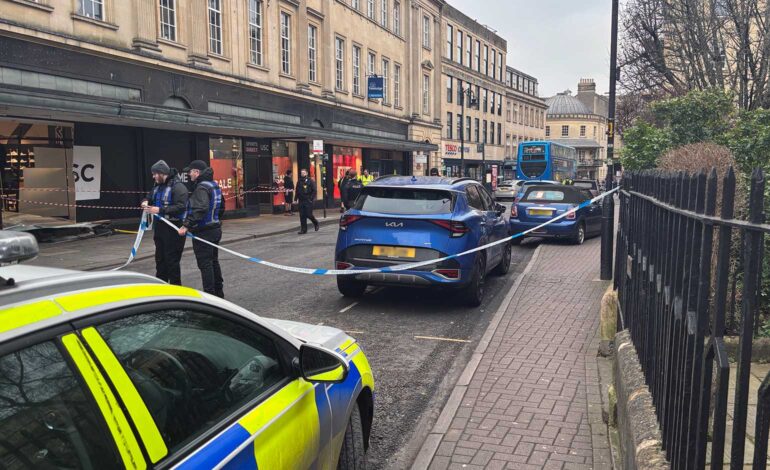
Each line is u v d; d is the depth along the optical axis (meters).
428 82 43.22
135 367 1.84
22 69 14.27
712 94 10.29
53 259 12.23
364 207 8.03
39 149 15.52
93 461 1.59
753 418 3.48
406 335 6.97
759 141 8.44
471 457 3.96
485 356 5.95
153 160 18.80
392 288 9.45
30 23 14.30
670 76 13.89
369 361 6.08
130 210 18.02
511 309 7.80
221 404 2.17
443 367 5.91
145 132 18.44
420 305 8.39
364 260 7.83
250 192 23.52
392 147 34.25
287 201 25.22
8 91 12.14
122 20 17.09
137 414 1.76
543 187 15.45
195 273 10.80
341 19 30.56
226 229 18.73
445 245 7.59
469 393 5.01
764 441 1.72
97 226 16.25
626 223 5.56
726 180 2.08
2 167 14.82
